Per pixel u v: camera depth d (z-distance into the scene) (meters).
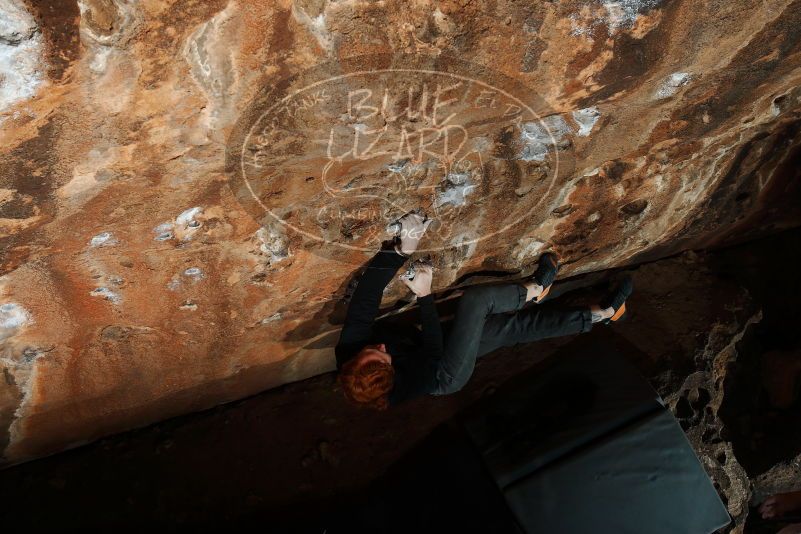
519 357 2.96
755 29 1.61
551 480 2.47
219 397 2.71
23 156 1.21
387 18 1.26
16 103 1.10
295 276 2.03
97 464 2.62
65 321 1.80
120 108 1.21
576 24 1.42
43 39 1.04
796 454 3.01
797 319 3.49
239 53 1.21
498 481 2.51
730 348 2.99
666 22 1.49
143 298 1.84
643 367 2.86
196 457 2.67
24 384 1.96
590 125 1.82
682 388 2.78
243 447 2.72
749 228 3.29
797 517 3.08
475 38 1.37
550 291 3.02
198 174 1.46
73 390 2.12
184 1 1.08
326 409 2.85
